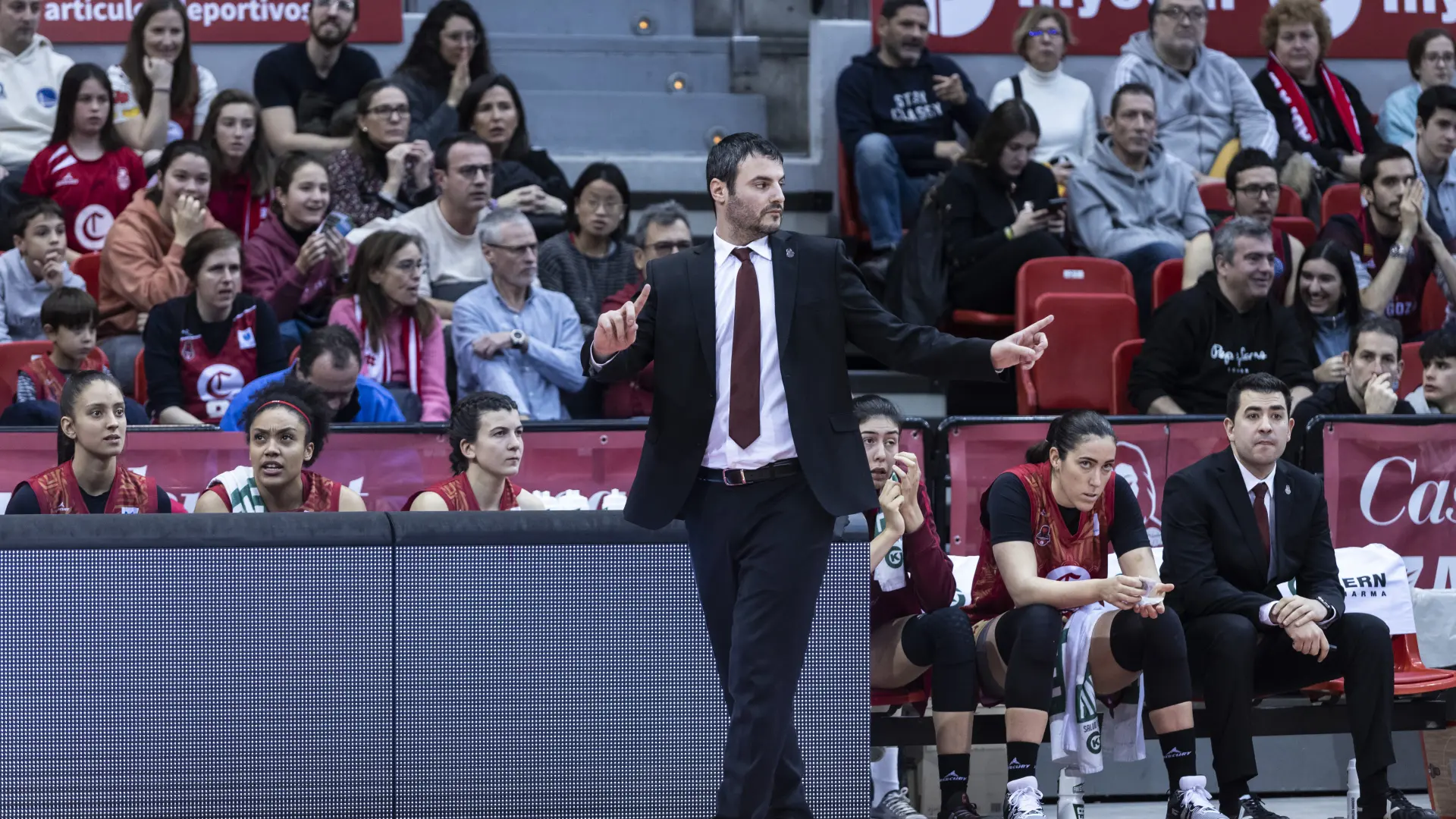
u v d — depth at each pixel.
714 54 34.41
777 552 11.59
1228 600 15.75
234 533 12.48
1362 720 15.36
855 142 29.70
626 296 23.81
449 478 18.25
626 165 31.30
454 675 12.70
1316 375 23.53
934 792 18.05
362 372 22.03
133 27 27.89
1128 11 33.06
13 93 28.42
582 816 12.80
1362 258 26.50
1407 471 19.12
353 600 12.60
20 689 12.23
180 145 24.30
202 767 12.42
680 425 11.76
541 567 12.80
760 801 11.47
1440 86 29.30
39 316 24.25
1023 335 11.06
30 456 18.00
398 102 26.39
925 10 30.03
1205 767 19.00
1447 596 18.27
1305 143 31.39
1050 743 18.38
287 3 31.11
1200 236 25.25
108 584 12.34
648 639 12.90
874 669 16.02
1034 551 15.80
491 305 22.81
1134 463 19.02
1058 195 28.31
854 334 11.87
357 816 12.57
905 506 15.78
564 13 34.81
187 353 21.92
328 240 23.61
